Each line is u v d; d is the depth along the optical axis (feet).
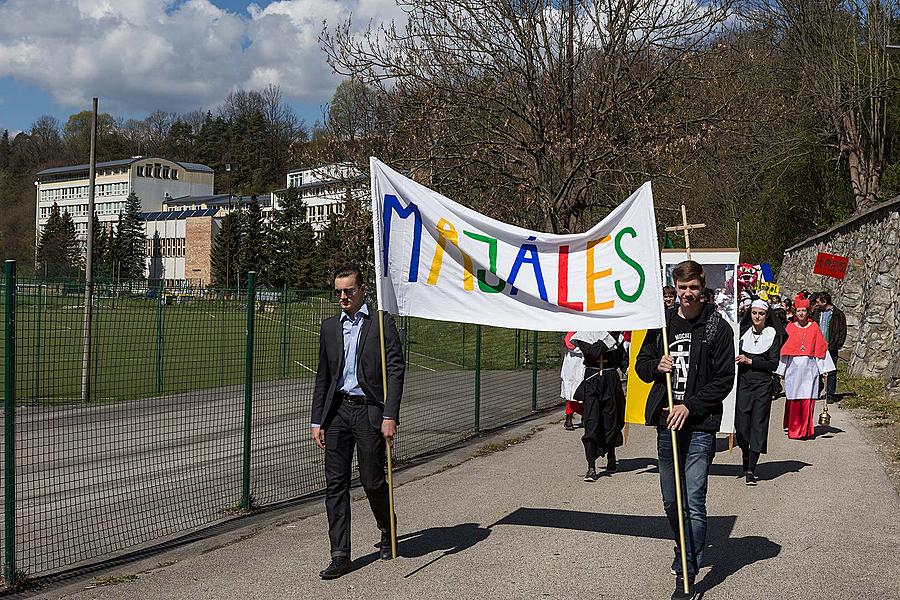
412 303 23.49
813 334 40.57
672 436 19.02
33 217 418.51
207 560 22.22
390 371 21.25
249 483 28.91
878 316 67.62
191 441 34.47
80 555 23.41
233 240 278.26
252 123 412.57
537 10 73.87
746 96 76.79
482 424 45.98
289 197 244.22
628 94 74.18
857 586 19.31
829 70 107.24
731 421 30.99
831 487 29.73
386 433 20.94
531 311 23.44
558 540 23.38
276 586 19.90
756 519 25.44
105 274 301.22
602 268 22.81
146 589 19.90
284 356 36.78
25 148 474.08
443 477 32.50
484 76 74.23
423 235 23.71
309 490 31.32
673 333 19.83
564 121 75.41
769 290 68.64
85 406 34.27
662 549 22.45
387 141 76.79
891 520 25.08
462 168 75.31
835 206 119.44
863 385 61.05
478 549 22.57
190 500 29.53
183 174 412.98
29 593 19.98
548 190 73.77
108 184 400.88
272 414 35.94
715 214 127.13
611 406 32.19
